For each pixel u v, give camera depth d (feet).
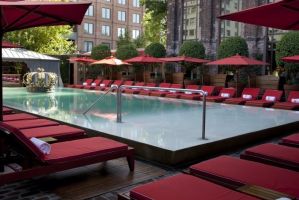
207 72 68.18
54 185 16.31
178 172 18.67
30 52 76.59
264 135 26.99
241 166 14.43
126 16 213.87
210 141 22.18
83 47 195.21
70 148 17.12
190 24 73.92
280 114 35.58
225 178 13.20
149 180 17.25
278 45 49.88
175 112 37.14
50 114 33.40
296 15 14.64
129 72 84.28
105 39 205.16
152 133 24.63
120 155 17.90
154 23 134.41
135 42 167.02
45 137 19.94
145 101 49.11
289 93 44.65
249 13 14.38
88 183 16.65
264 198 11.42
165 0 113.60
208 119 31.99
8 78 79.46
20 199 14.58
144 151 21.34
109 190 15.79
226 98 48.42
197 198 11.25
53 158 15.43
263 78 52.95
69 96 55.21
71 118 30.89
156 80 69.31
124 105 43.75
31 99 49.32
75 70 88.22
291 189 12.12
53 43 103.30
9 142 15.16
